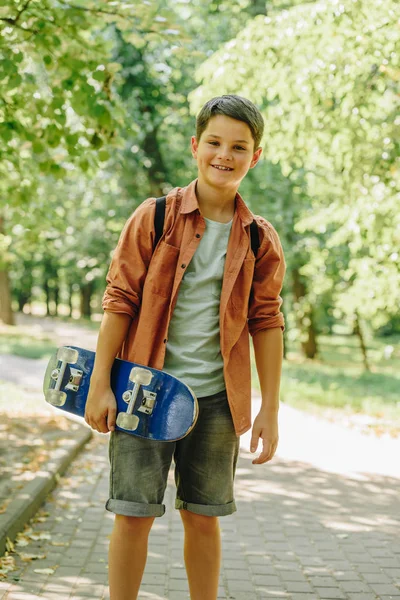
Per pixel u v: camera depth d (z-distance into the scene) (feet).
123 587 8.41
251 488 22.21
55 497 19.77
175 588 13.15
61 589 12.84
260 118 8.57
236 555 15.47
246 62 28.68
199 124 8.64
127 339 8.70
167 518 18.25
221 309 8.52
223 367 8.63
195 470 8.70
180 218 8.55
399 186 28.86
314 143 28.99
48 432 28.73
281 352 9.09
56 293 209.87
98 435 30.42
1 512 16.05
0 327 110.73
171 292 8.51
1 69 18.31
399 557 15.62
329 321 101.71
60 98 19.81
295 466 25.67
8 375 52.49
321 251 59.93
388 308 36.50
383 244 31.96
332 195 35.91
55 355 8.80
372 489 22.44
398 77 25.32
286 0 42.80
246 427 8.70
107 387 8.31
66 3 19.20
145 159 65.67
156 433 8.08
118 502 8.32
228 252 8.60
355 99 27.14
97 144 20.47
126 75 60.49
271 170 62.13
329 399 45.50
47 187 52.95
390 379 66.08
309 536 17.12
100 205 74.90
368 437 32.35
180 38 20.47
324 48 26.66
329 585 13.74
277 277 8.93
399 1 24.17
